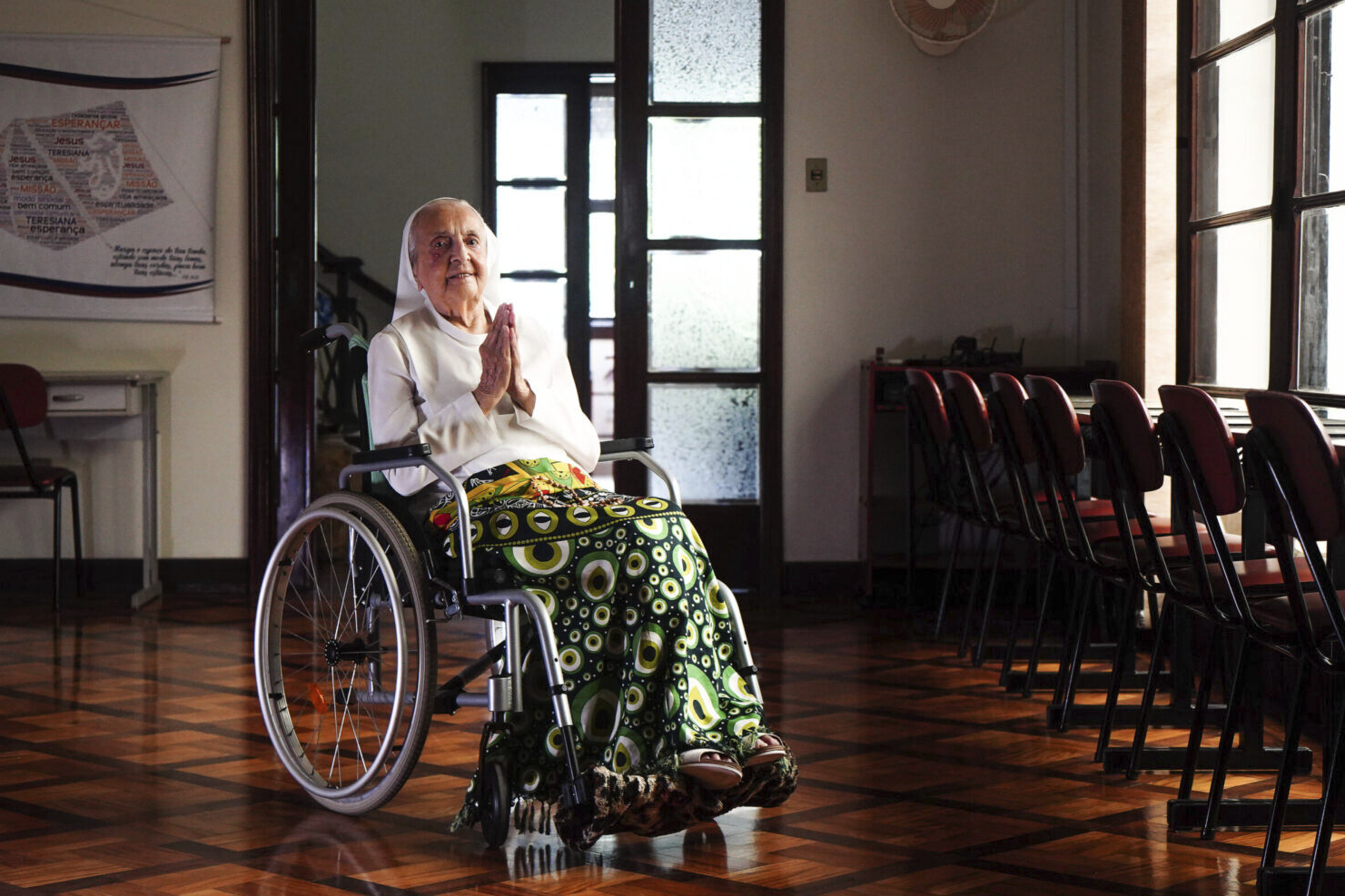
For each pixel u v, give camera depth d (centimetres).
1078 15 549
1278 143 392
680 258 559
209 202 554
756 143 557
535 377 292
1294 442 211
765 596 557
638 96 553
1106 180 527
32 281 552
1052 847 253
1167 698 371
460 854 250
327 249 860
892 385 516
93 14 550
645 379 559
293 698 375
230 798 285
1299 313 391
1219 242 451
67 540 559
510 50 867
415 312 290
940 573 536
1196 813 263
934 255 557
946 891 230
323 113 856
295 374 561
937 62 553
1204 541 327
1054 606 509
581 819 235
